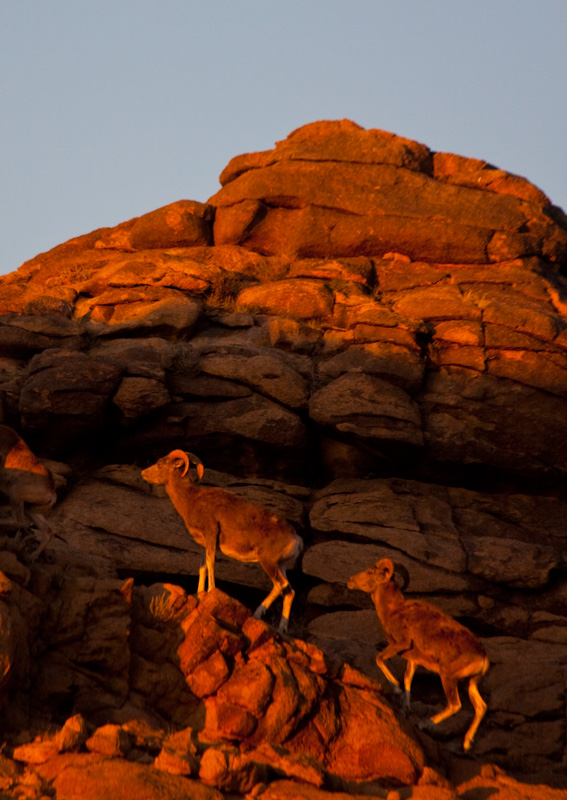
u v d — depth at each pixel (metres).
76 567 39.66
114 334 66.56
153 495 57.44
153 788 26.73
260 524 40.94
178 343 65.31
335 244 78.62
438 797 31.73
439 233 77.00
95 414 57.41
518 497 61.50
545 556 53.84
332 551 54.66
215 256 79.44
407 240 77.38
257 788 29.17
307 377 63.12
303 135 86.94
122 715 33.47
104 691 34.38
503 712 44.72
